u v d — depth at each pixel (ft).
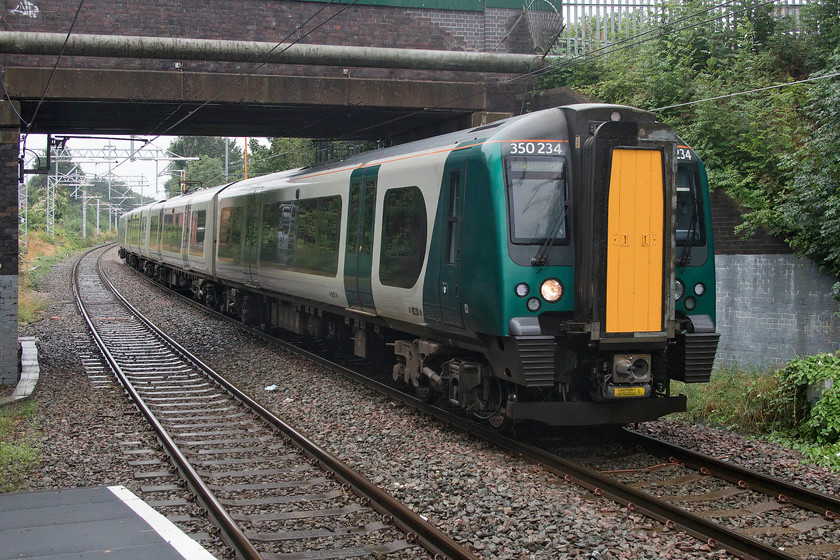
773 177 40.09
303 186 42.88
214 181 229.25
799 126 41.11
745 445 25.88
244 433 28.37
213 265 64.23
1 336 36.68
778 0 53.78
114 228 353.92
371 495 20.59
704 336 25.21
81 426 29.37
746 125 41.45
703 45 51.01
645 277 23.99
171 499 21.06
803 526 18.78
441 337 29.19
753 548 16.63
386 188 32.50
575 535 17.65
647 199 23.89
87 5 41.27
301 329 47.21
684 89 47.06
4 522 17.53
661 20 53.06
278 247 46.75
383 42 45.73
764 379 29.66
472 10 47.16
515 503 19.80
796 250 35.91
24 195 113.91
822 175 34.60
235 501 20.70
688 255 25.68
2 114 37.11
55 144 50.24
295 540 18.01
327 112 45.83
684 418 30.14
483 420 29.45
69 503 19.31
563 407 24.18
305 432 28.17
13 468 23.67
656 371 25.11
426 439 26.66
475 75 46.68
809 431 26.37
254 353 46.09
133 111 44.34
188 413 31.71
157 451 26.12
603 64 51.37
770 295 36.83
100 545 15.74
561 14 49.08
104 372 40.81
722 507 20.27
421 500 20.26
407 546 17.57
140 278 108.06
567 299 24.30
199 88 40.37
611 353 24.20
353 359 44.50
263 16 43.83
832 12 49.96
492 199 24.21
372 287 33.71
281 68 43.14
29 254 136.05
